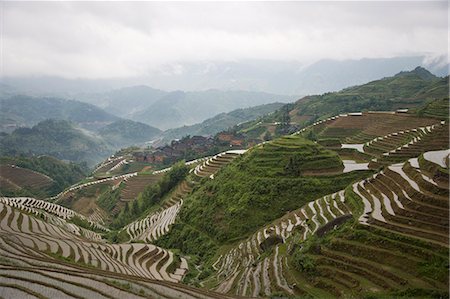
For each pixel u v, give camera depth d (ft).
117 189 586.86
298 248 179.32
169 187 439.63
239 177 303.48
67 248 186.09
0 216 230.27
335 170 293.84
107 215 526.57
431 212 157.28
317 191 269.23
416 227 153.58
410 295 123.85
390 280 133.80
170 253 236.22
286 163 297.74
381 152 362.74
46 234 212.84
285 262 173.78
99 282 123.03
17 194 625.00
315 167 291.99
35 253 160.66
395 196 186.39
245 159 321.32
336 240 163.32
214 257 237.25
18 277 118.42
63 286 115.85
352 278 140.77
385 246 148.46
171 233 300.20
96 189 644.27
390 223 159.94
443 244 138.21
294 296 142.10
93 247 206.90
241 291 159.53
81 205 606.96
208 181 350.02
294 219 228.84
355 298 128.77
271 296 144.25
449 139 299.99
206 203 306.96
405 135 380.99
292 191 270.67
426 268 131.95
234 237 252.01
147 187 497.05
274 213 257.96
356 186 233.35
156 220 352.49
